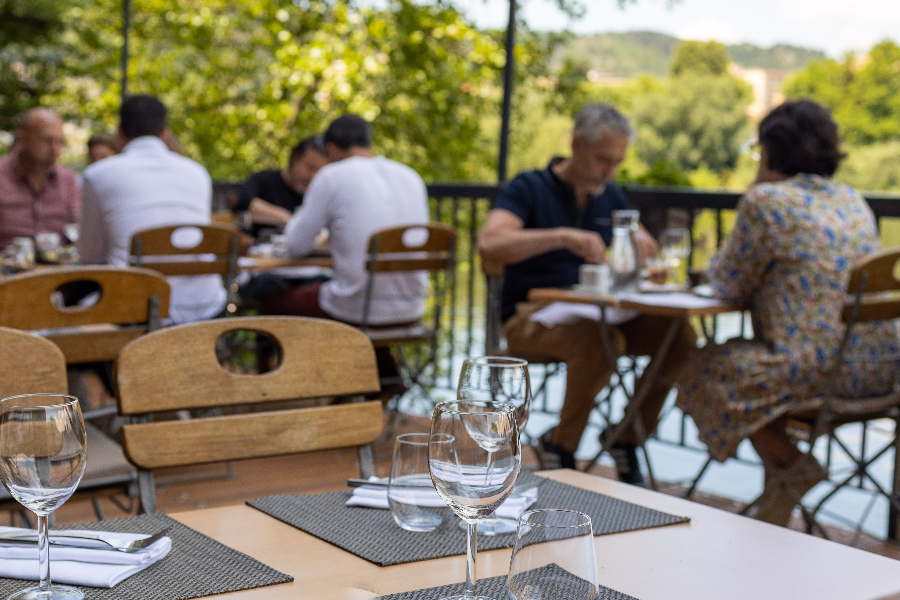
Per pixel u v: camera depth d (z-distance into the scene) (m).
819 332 2.78
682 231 3.21
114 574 0.93
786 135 2.90
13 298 2.08
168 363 1.43
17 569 0.95
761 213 2.80
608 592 0.93
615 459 3.38
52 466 0.90
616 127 3.37
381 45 9.73
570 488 1.34
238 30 10.62
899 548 3.04
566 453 3.24
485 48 9.73
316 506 1.24
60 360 1.40
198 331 1.46
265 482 3.59
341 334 1.58
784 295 2.79
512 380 1.41
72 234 4.81
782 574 1.00
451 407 1.00
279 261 3.95
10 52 13.02
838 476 4.03
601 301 2.89
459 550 1.07
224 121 10.34
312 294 3.97
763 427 2.90
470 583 0.90
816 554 1.07
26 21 12.73
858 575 1.01
